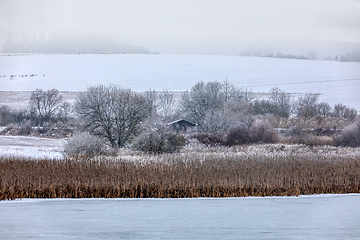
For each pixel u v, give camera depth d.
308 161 46.81
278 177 38.41
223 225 25.73
